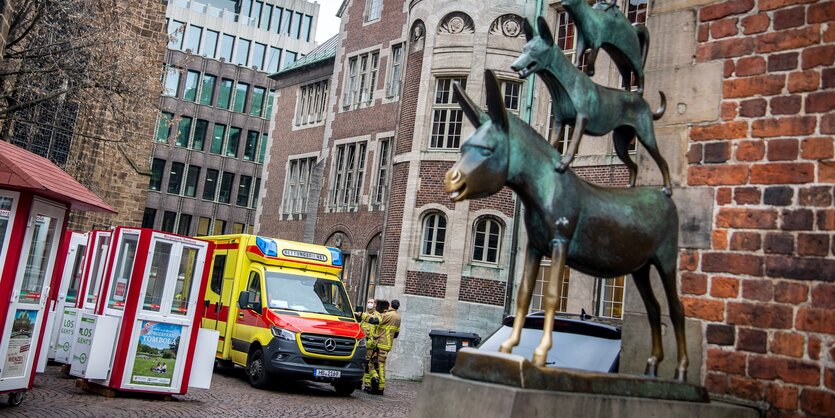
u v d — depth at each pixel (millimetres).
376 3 35688
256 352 16375
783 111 4359
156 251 12773
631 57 3707
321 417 12609
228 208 65062
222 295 18281
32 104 20859
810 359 4043
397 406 15508
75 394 12273
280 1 76062
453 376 3232
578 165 21906
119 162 31359
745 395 4242
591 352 6527
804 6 4367
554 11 24062
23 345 10250
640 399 3365
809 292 4098
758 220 4348
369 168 33406
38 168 10242
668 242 3684
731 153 4523
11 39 20781
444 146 25562
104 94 23969
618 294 20734
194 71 64562
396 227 26422
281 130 42656
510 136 3211
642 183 4879
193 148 64125
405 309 24891
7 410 9984
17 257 9750
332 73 39125
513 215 24156
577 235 3322
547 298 3191
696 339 4477
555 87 3406
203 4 73188
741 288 4352
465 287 24203
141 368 12562
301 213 38750
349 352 16359
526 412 2916
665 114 4848
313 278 17625
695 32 4805
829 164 4141
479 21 24984
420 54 26875
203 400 13234
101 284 12914
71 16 22031
